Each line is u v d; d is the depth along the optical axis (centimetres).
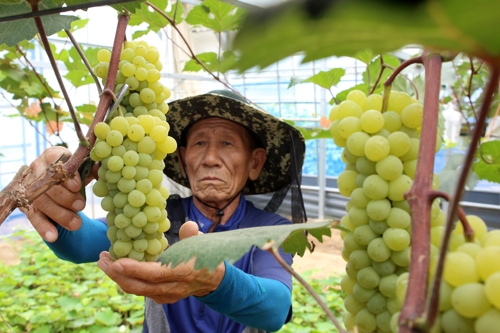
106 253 91
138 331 320
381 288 65
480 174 115
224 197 167
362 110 74
